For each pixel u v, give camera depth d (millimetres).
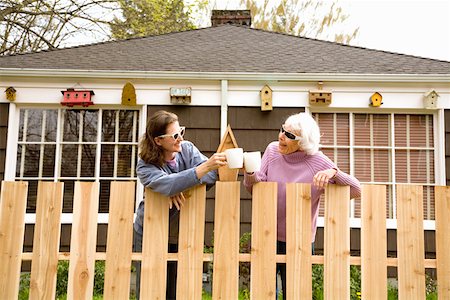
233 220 2295
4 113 5785
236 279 2270
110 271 2285
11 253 2318
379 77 5691
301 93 5801
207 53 6746
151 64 6117
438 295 2275
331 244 2283
